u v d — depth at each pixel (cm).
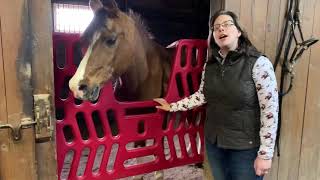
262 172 135
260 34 172
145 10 480
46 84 113
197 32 516
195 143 190
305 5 181
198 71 183
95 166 274
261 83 130
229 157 152
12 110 108
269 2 172
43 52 112
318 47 192
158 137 175
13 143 110
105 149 159
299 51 181
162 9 489
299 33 183
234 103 136
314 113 202
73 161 150
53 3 414
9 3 103
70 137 270
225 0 158
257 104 136
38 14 109
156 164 177
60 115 280
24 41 107
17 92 108
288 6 177
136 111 202
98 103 154
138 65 191
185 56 188
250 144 139
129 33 175
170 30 504
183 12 503
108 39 160
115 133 221
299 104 194
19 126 109
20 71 107
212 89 144
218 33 136
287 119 191
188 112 183
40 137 114
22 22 106
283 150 195
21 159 112
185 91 180
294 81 188
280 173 197
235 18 137
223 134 144
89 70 152
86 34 156
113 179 163
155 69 204
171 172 279
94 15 161
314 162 211
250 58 133
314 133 205
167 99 174
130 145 245
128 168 167
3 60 104
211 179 178
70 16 430
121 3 452
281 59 181
